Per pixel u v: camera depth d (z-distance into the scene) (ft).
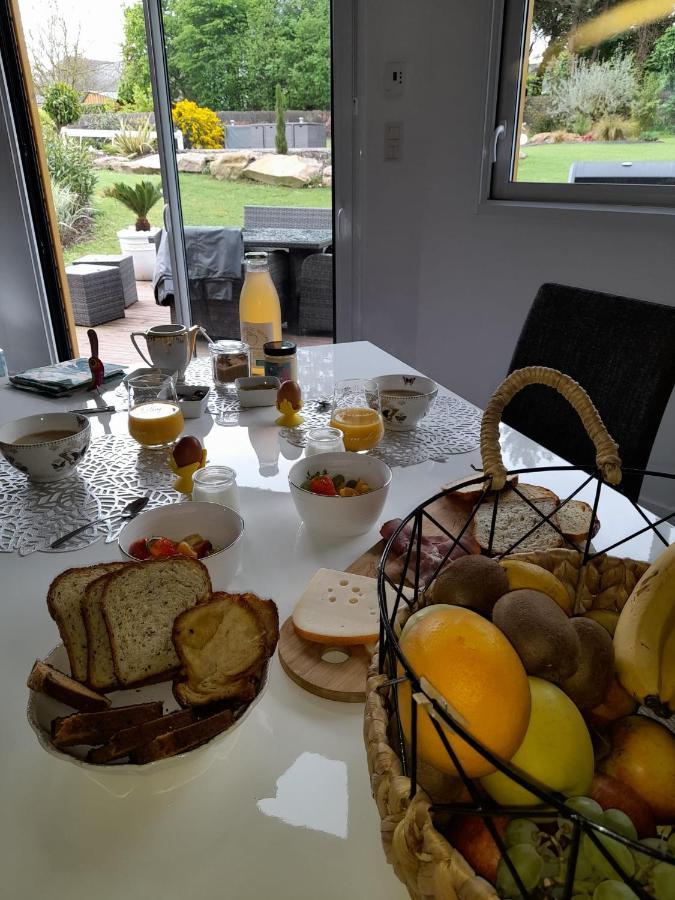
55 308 9.43
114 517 2.97
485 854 1.23
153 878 1.44
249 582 2.48
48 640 2.20
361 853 1.50
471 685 1.26
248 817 1.58
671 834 1.31
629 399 3.87
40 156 8.69
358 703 1.94
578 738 1.33
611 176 6.37
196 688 1.69
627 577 1.91
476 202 7.13
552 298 4.42
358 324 8.73
